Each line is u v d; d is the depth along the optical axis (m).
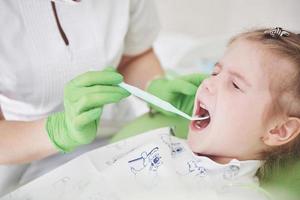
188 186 0.88
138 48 1.28
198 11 1.87
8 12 0.95
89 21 1.05
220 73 0.94
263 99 0.88
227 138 0.90
